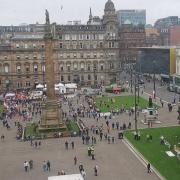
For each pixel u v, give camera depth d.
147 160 94.62
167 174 84.06
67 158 100.00
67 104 182.50
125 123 138.00
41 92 196.25
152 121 137.25
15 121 147.75
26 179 85.44
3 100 197.25
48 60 129.00
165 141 109.19
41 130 127.06
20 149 110.06
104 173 87.38
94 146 110.38
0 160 100.25
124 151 104.31
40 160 99.19
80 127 130.75
